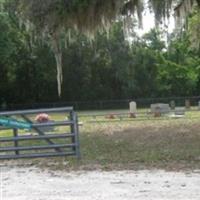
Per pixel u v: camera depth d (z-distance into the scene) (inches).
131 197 423.2
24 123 671.8
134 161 629.9
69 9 937.5
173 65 3046.3
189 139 860.6
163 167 577.3
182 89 3080.7
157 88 3051.2
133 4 1062.4
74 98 2962.6
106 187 470.0
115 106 2682.1
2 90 2878.9
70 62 2906.0
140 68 2999.5
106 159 654.5
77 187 474.9
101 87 2972.4
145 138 900.6
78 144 668.7
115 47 2878.9
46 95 2947.8
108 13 984.3
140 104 2620.6
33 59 2810.0
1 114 670.5
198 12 1235.2
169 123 1274.6
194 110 1863.9
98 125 1290.6
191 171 545.3
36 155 669.3
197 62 3068.4
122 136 954.7
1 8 2338.8
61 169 589.9
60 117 1621.6
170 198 415.5
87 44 2763.3
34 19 951.0
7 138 678.5
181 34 1204.5
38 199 428.5
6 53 2431.1
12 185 498.3
